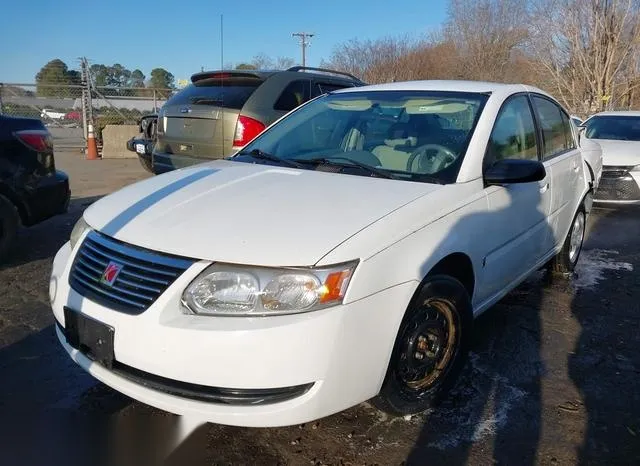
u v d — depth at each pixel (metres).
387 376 2.59
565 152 4.65
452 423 2.86
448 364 3.00
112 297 2.43
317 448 2.65
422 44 33.16
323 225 2.46
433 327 2.84
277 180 3.05
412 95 3.87
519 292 4.77
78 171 11.41
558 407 3.03
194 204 2.73
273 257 2.28
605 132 9.77
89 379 3.20
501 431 2.81
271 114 6.10
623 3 22.77
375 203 2.69
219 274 2.28
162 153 6.54
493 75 31.84
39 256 5.37
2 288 4.52
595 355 3.65
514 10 31.67
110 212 2.81
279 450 2.64
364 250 2.37
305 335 2.21
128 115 16.00
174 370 2.25
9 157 4.82
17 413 2.87
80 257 2.69
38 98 15.25
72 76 15.07
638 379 3.36
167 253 2.38
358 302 2.32
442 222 2.79
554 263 5.11
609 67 22.91
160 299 2.30
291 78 6.49
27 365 3.34
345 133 3.71
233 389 2.25
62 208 5.33
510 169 3.14
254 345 2.19
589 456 2.64
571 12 23.91
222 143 5.94
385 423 2.85
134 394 2.39
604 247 6.44
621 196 8.20
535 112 4.16
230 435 2.74
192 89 6.51
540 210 3.95
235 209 2.63
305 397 2.28
